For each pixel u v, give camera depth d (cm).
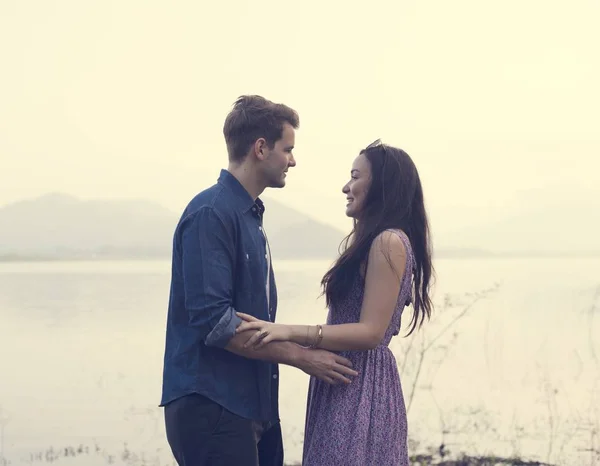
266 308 239
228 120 242
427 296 252
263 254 241
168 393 232
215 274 222
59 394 411
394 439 240
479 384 430
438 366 445
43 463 359
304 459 248
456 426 401
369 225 238
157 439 390
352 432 235
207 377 228
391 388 242
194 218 227
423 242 248
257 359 228
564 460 364
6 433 379
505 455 372
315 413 247
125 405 414
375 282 232
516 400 411
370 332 230
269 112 238
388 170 240
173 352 234
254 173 239
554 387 420
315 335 226
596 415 398
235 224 230
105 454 367
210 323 220
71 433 384
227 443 229
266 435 256
